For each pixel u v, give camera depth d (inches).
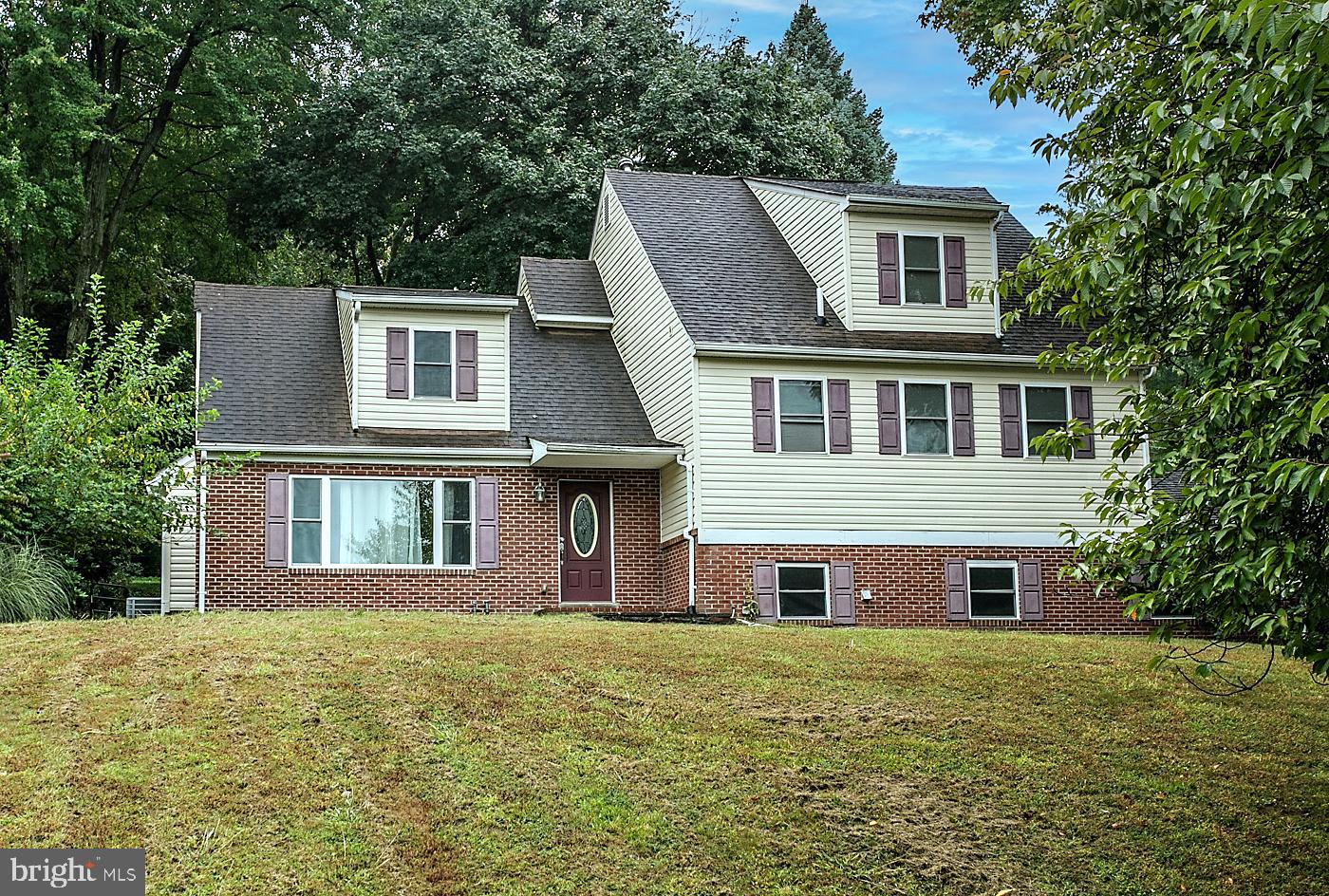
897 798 459.2
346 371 973.2
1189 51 432.1
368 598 882.1
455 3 1459.2
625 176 1100.5
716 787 457.4
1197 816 465.4
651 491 963.3
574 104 1528.1
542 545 922.1
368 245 1546.5
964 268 965.8
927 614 912.9
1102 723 542.3
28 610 695.7
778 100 1524.4
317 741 471.8
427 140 1406.3
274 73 1341.0
